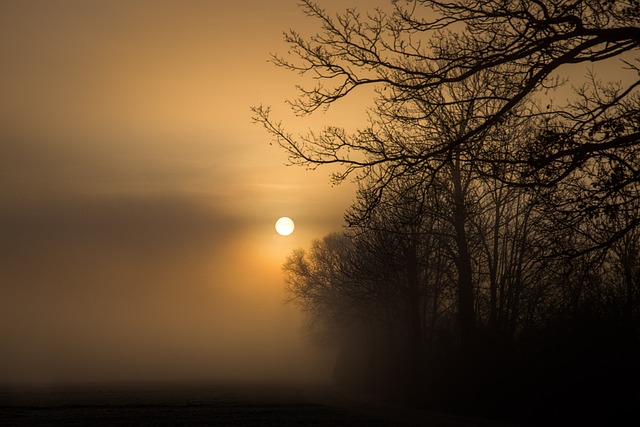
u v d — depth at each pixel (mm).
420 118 27891
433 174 27141
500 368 55250
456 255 66000
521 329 60094
